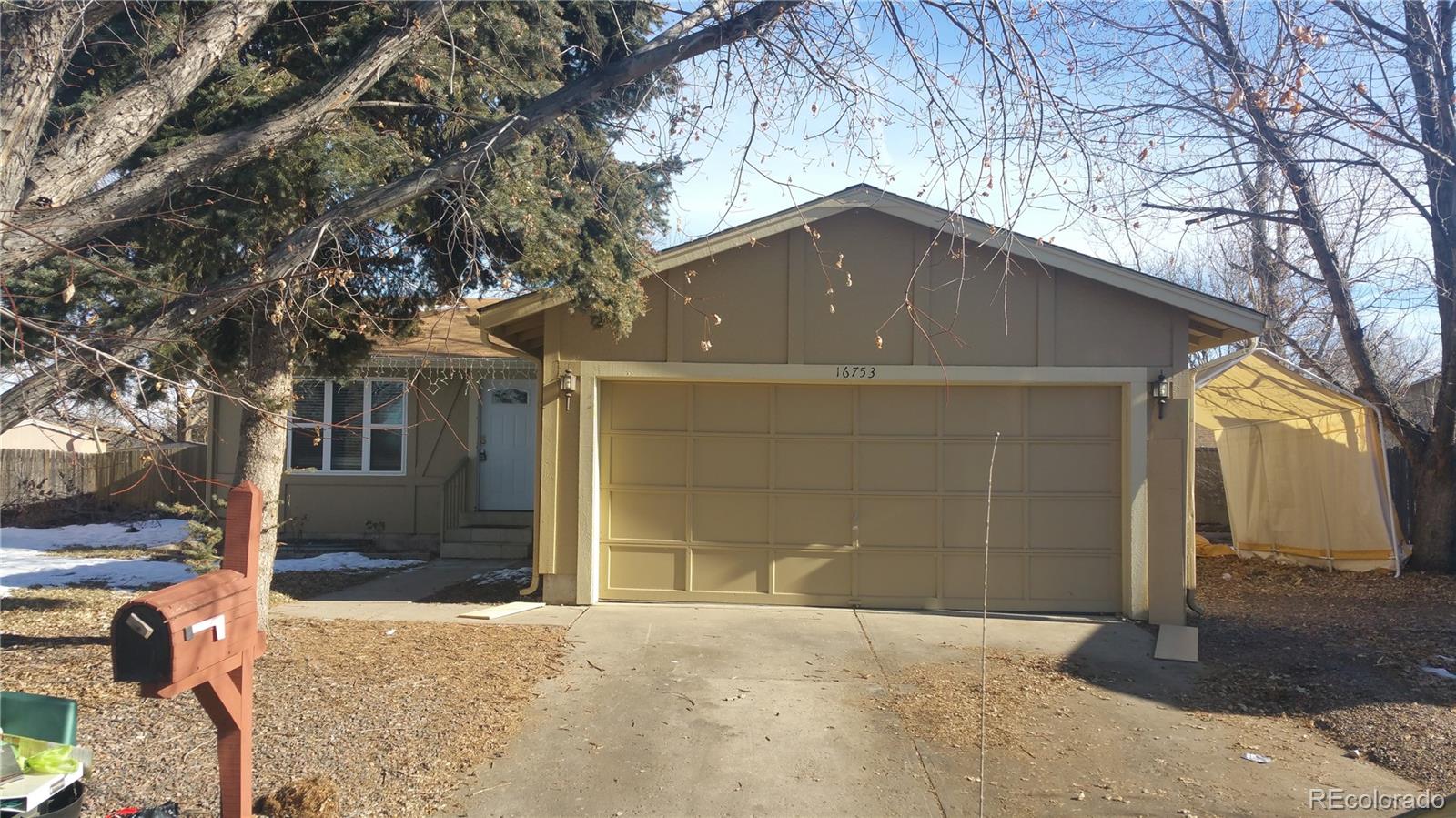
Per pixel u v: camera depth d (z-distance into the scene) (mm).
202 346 7188
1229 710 6242
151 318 4711
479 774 4914
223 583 3518
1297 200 10562
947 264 8773
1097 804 4727
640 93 7031
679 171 7688
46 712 3688
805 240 8852
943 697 6305
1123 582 8656
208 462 13453
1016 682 6680
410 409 13570
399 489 13555
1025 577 8852
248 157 4789
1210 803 4754
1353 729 5812
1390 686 6648
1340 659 7359
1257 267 15609
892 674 6781
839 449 9023
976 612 8797
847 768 5113
